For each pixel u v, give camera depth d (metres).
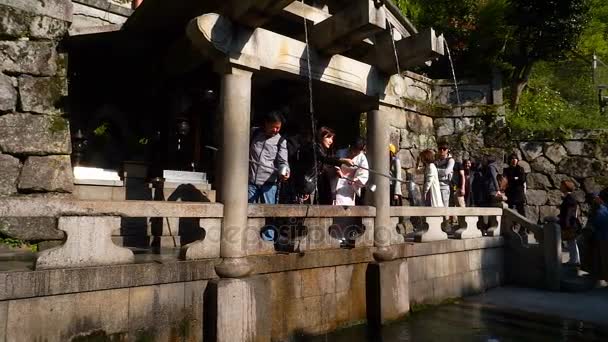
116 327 3.66
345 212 5.64
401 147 11.77
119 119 8.84
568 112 14.05
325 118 9.14
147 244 6.36
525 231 9.42
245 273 4.36
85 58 7.98
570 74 16.12
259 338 4.38
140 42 7.21
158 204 3.96
